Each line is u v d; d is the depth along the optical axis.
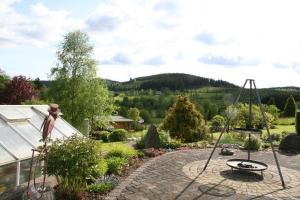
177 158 14.67
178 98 22.95
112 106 34.12
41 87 38.34
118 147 14.19
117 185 9.75
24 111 11.47
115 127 48.56
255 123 27.58
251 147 18.30
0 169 7.98
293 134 18.94
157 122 56.59
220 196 9.26
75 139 8.84
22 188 7.74
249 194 9.58
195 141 22.20
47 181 9.66
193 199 8.88
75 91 31.39
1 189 8.02
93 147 8.80
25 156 8.76
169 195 9.14
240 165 11.98
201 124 22.69
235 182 10.81
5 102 29.84
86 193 8.70
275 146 19.91
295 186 10.65
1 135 8.98
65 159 8.09
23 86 30.36
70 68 32.16
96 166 8.90
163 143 18.11
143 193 9.20
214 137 23.34
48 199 7.43
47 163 8.13
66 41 32.34
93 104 31.27
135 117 54.19
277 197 9.40
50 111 7.68
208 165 13.37
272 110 39.22
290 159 15.72
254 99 36.50
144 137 18.31
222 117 34.00
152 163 13.28
